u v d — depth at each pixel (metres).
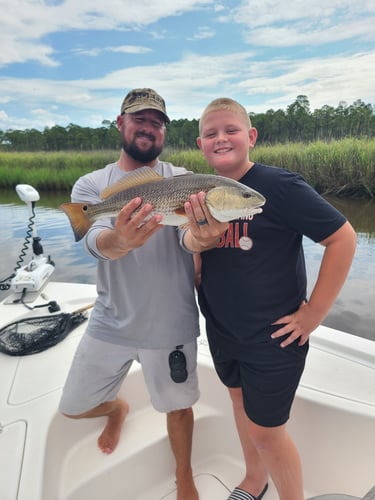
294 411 2.05
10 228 10.16
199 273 2.10
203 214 1.55
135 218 1.55
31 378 2.30
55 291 3.56
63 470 2.00
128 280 1.98
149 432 2.28
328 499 1.54
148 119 2.06
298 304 1.73
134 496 2.11
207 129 1.85
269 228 1.67
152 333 1.99
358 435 1.89
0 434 1.82
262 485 1.99
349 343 2.49
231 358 1.82
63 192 17.78
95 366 2.05
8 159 20.41
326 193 11.88
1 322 2.92
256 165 1.84
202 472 2.27
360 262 6.41
